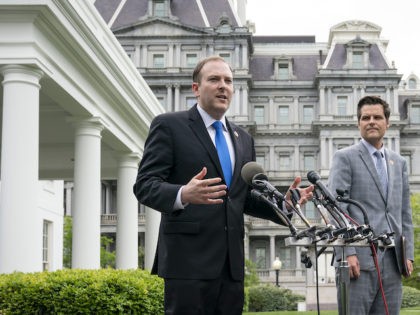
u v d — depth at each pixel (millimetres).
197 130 4219
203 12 58531
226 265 4051
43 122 16828
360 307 5617
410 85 72500
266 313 22188
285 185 61375
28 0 10680
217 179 3725
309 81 61781
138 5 58375
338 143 59812
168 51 57500
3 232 10648
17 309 8867
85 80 13781
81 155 14547
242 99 58875
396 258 5758
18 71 10945
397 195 5918
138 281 9648
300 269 58781
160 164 4129
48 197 26500
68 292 8945
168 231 4051
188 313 3920
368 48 60188
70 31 11727
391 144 60188
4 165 10852
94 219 14469
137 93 17078
